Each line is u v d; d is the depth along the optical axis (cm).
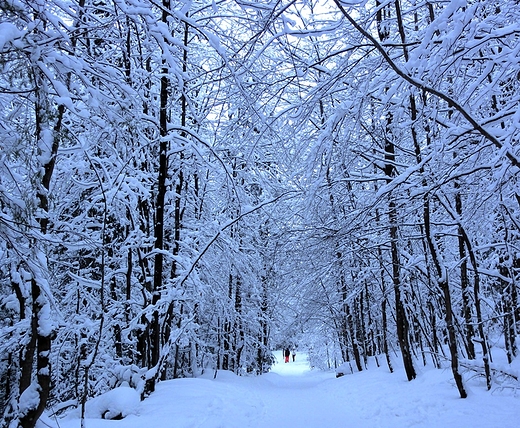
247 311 1791
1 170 388
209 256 1241
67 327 759
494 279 918
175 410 645
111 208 820
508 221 683
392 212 807
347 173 916
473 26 401
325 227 905
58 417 652
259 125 750
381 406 765
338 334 1672
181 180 1079
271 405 925
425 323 1166
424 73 456
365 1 420
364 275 1237
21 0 362
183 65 964
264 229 1602
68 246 471
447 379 779
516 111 407
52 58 385
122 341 913
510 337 785
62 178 767
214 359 1673
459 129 475
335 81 603
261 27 507
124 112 511
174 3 892
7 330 580
